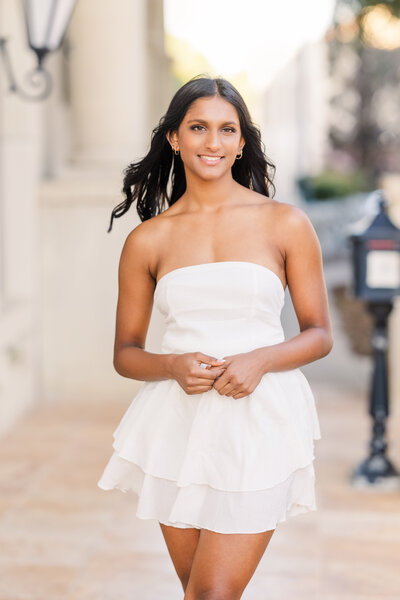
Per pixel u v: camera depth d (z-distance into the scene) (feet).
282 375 7.23
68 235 22.94
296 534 13.85
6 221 22.17
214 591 6.81
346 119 76.79
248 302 7.07
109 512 14.92
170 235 7.48
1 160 21.97
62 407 23.02
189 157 7.25
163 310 7.34
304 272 7.36
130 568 12.48
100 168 24.23
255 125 7.57
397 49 72.90
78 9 23.86
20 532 13.92
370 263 16.07
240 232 7.27
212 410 6.98
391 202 22.12
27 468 17.57
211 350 7.02
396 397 22.80
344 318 35.24
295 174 75.46
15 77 21.42
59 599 11.43
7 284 22.30
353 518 14.61
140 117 24.75
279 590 11.70
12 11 20.93
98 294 23.09
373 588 11.80
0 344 19.30
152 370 7.23
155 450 7.14
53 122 24.52
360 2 30.96
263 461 6.89
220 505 6.90
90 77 24.03
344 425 20.93
